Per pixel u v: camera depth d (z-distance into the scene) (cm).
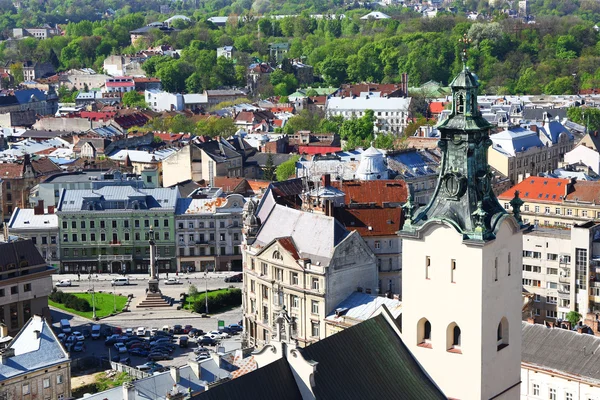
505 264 12306
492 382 12369
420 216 12344
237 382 11888
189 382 17575
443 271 12175
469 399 12269
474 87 11875
